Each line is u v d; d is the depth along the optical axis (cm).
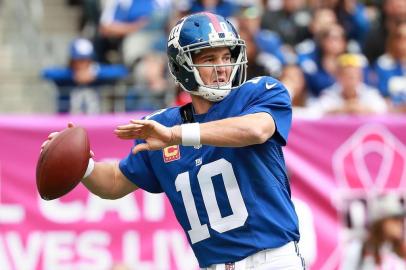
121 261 2155
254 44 2633
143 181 1443
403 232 2166
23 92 3212
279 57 2866
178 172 1379
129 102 2616
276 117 1311
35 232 2158
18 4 3497
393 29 2856
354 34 3169
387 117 2191
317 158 2180
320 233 2162
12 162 2169
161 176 1402
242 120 1270
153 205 2159
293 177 2173
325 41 2881
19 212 2164
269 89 1337
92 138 2178
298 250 1373
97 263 2155
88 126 2178
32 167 2172
